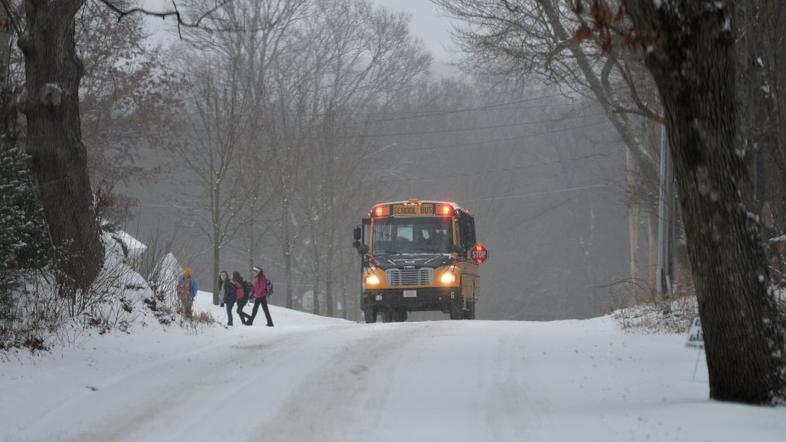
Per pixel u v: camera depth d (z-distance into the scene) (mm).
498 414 33750
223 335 64625
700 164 32969
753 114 53469
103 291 61000
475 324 74250
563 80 105250
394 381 41344
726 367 33781
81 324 55781
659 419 31406
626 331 64625
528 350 52531
